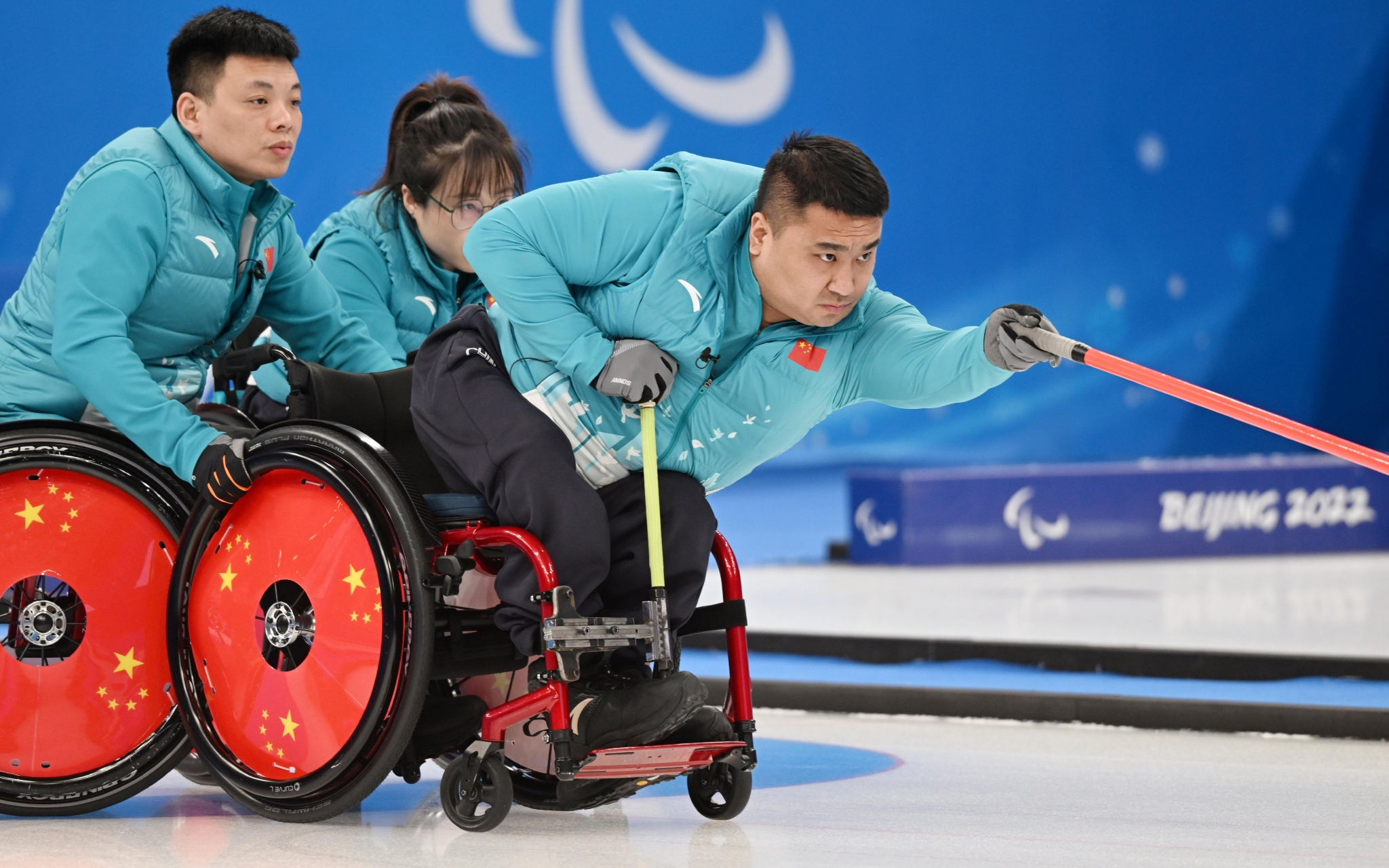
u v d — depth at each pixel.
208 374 12.94
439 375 9.40
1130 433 35.81
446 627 9.09
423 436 9.52
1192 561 31.86
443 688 9.90
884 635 19.00
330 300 11.94
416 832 9.03
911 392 9.31
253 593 9.36
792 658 19.25
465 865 7.91
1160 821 9.55
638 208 8.95
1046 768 12.05
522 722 9.62
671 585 9.41
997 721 15.23
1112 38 35.41
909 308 9.62
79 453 9.80
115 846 8.53
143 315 10.31
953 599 24.42
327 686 8.98
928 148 34.75
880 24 34.19
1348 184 36.72
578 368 8.86
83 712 9.80
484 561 9.43
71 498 9.84
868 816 9.70
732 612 9.62
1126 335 35.97
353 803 8.91
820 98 34.03
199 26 10.32
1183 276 36.16
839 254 8.52
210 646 9.56
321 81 30.70
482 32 31.78
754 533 33.75
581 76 32.53
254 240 10.92
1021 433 35.28
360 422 10.09
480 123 12.86
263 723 9.30
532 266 8.87
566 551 8.82
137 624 9.90
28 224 29.33
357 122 30.94
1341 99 36.47
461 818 8.96
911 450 34.84
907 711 15.61
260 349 10.36
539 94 32.28
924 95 34.59
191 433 9.55
